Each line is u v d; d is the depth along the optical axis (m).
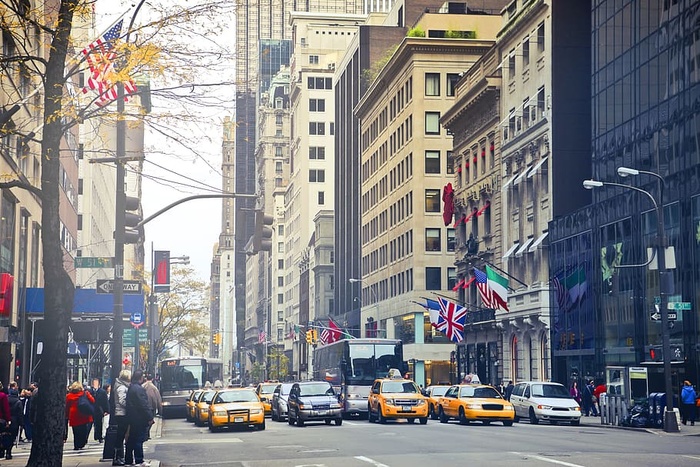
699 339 48.38
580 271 61.00
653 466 21.61
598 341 58.72
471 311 81.00
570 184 64.69
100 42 19.59
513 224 72.38
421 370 93.06
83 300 48.22
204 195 27.33
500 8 108.00
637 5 56.56
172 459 26.17
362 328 116.00
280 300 199.25
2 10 20.53
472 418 43.28
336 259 137.12
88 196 95.25
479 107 79.88
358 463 23.30
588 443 30.05
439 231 94.81
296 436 36.09
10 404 27.70
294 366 171.88
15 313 46.88
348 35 181.25
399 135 101.62
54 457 18.58
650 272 53.34
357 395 54.47
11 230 46.09
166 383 66.12
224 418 41.25
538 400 44.91
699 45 49.59
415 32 98.38
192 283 111.44
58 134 19.08
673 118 51.88
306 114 169.00
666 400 39.16
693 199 49.53
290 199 187.12
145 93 19.19
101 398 32.31
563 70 65.06
